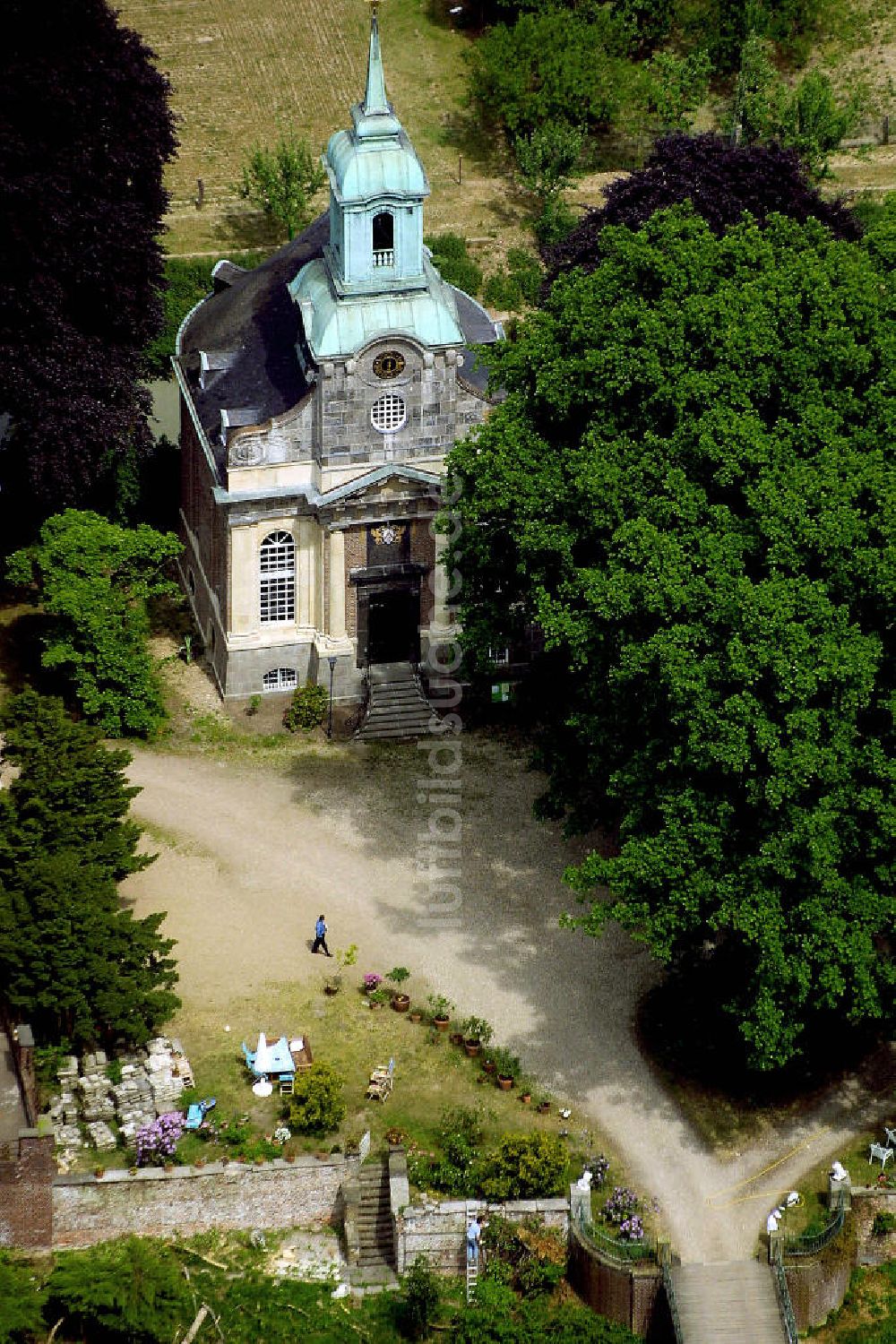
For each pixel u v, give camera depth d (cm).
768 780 12625
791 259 14225
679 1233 13200
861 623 12988
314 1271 13075
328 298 15800
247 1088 13775
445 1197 13162
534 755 14888
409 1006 14425
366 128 15412
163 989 14200
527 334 14762
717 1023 14388
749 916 12794
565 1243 13050
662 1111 13888
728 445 13262
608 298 14375
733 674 12669
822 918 12800
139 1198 13062
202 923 14950
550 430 14600
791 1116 13900
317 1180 13200
